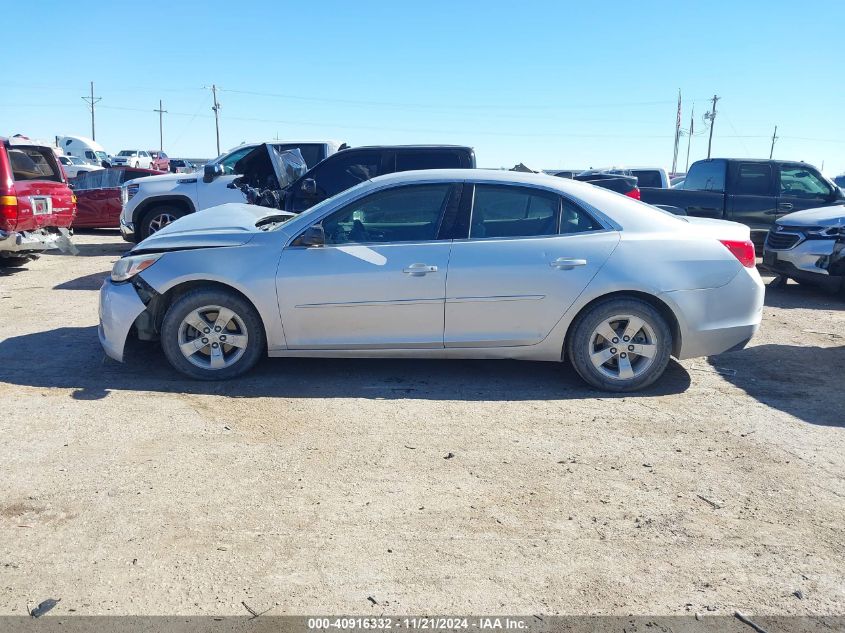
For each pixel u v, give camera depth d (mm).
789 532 3445
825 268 9328
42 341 6656
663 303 5309
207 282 5410
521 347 5332
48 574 3006
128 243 14953
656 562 3178
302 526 3416
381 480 3902
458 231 5379
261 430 4566
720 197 12227
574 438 4531
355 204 5434
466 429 4645
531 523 3488
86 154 44875
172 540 3270
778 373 5992
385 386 5469
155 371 5730
